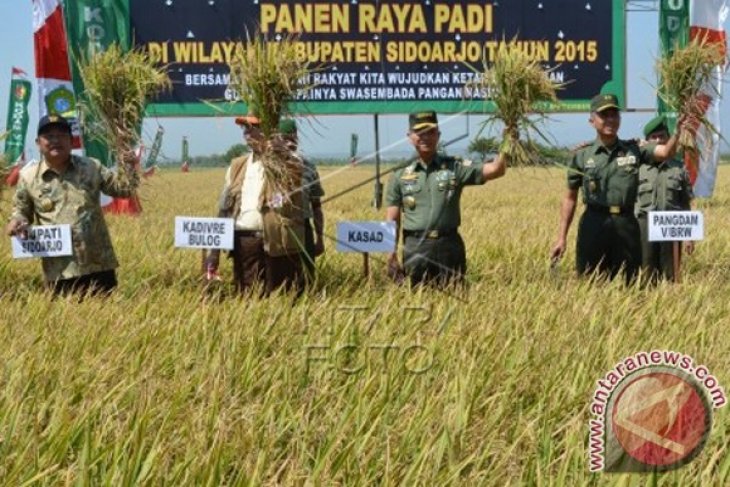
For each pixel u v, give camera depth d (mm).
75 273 8203
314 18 12242
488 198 26656
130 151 8453
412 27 12367
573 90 12633
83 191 8258
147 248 11398
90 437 4180
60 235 8078
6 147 9438
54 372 5316
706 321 6668
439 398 4789
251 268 8578
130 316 6676
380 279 9297
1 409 4648
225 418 4504
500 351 5680
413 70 12406
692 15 12438
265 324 6434
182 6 12039
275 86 7723
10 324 6602
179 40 12078
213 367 5367
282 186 7938
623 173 8562
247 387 5207
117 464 3959
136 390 5012
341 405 4875
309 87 7949
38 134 8117
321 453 4176
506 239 12641
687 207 9953
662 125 9047
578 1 12539
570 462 4082
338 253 11070
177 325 6332
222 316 6672
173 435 4375
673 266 9625
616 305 7027
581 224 8820
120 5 11984
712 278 8688
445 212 8180
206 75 12117
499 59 7715
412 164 8289
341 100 12367
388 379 5078
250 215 8555
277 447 4414
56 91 12703
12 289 9102
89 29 11930
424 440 4285
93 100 8445
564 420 4711
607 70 12641
